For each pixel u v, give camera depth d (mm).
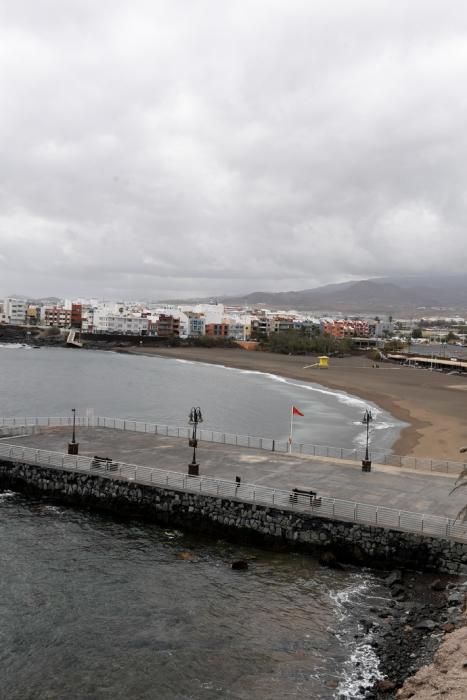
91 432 56219
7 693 22328
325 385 135125
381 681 22703
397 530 33000
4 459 45781
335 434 74438
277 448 63125
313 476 42656
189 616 27984
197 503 38375
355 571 32906
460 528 32875
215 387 128875
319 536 34688
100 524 39438
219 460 46594
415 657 24234
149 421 83125
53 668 23906
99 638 26031
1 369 157750
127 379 143500
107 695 22375
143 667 24078
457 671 21984
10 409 91000
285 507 35750
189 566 33375
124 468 43688
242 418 87062
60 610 28266
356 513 34750
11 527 38438
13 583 30734
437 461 51656
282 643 25828
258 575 32344
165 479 41094
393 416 90062
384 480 42188
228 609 28656
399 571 32156
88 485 42375
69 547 35594
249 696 22344
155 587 30797
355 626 27156
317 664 24266
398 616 27750
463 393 121000
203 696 22359
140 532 38219
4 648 25078
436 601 29141
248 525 36562
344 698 22109
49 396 107938
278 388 128375
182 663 24375
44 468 44156
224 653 25078
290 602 29344
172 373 162375
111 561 33844
